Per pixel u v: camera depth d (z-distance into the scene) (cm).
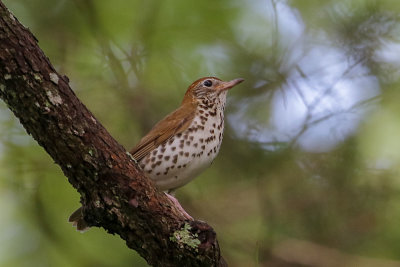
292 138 1423
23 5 1450
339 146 1408
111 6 1424
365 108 1423
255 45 1502
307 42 1491
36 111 707
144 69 1459
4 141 1367
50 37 1450
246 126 1458
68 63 1448
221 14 1454
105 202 750
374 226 1361
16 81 693
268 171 1413
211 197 1416
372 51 1439
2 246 1298
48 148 731
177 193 1400
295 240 1370
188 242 770
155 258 784
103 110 1459
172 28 1448
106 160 743
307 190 1401
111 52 1416
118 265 1278
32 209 1330
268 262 1354
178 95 1473
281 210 1395
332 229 1372
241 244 1370
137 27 1431
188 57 1466
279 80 1468
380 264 1306
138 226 766
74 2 1412
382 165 1387
